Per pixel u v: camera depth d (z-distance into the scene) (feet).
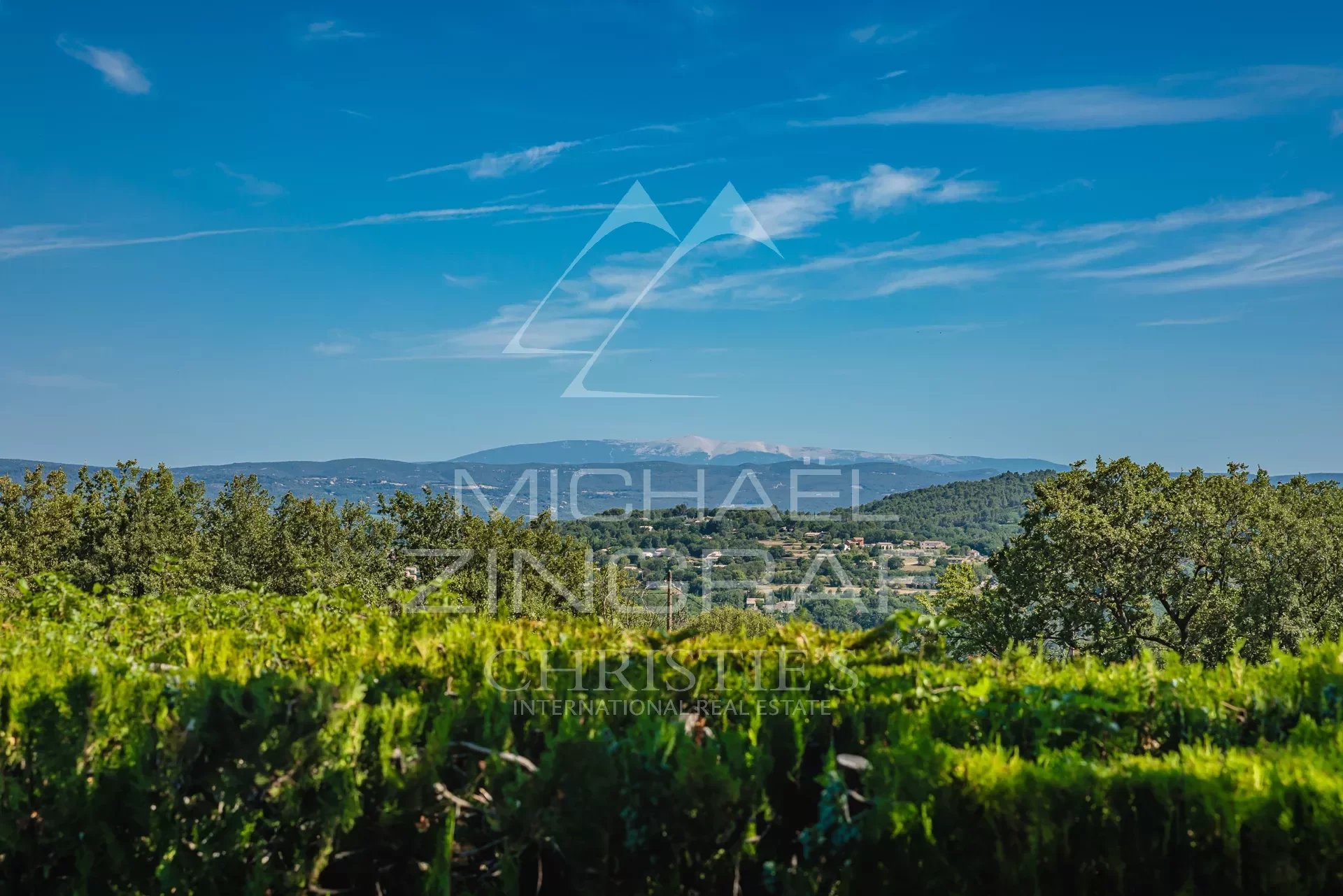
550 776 9.46
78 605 20.12
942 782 9.09
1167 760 9.63
